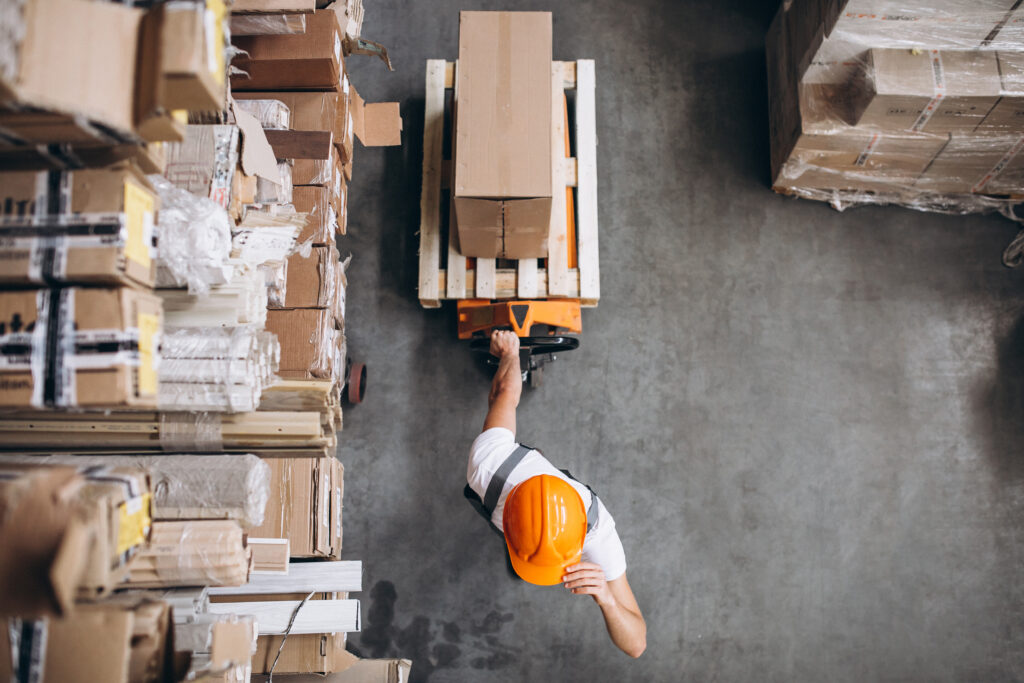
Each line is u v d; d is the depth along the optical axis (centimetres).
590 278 365
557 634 365
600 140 422
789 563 376
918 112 343
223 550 184
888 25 318
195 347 189
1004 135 354
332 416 278
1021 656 368
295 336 279
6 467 131
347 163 327
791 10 382
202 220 176
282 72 288
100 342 136
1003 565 377
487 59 312
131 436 233
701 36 438
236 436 250
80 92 120
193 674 169
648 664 364
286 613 279
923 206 413
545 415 389
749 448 388
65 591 115
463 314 374
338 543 285
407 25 434
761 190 418
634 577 373
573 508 253
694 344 399
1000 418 394
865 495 384
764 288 407
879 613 371
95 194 138
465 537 375
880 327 403
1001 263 409
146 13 125
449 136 411
